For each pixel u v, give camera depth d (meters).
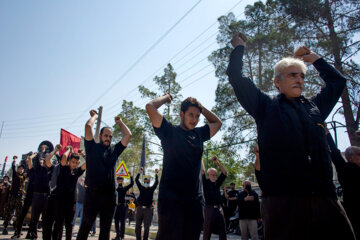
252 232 7.03
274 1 17.72
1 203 11.70
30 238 7.18
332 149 4.17
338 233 1.75
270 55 18.91
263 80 17.95
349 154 4.25
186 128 3.10
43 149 8.41
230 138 19.73
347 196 4.12
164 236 2.61
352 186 4.05
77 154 5.57
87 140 4.37
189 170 2.83
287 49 17.33
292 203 1.82
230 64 2.27
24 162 11.27
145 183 9.62
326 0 15.10
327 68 2.56
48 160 6.23
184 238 2.71
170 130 2.92
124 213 9.31
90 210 4.16
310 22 15.34
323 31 15.50
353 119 13.16
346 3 14.58
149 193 8.46
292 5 15.08
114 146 4.72
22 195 8.71
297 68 2.22
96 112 4.72
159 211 2.73
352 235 1.78
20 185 8.74
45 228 5.37
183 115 3.12
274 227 1.84
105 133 4.58
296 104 2.13
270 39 17.20
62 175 5.36
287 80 2.21
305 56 2.69
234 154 19.70
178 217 2.65
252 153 18.81
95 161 4.29
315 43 15.18
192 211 2.78
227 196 10.21
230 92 20.39
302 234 1.77
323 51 14.99
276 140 1.95
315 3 14.69
